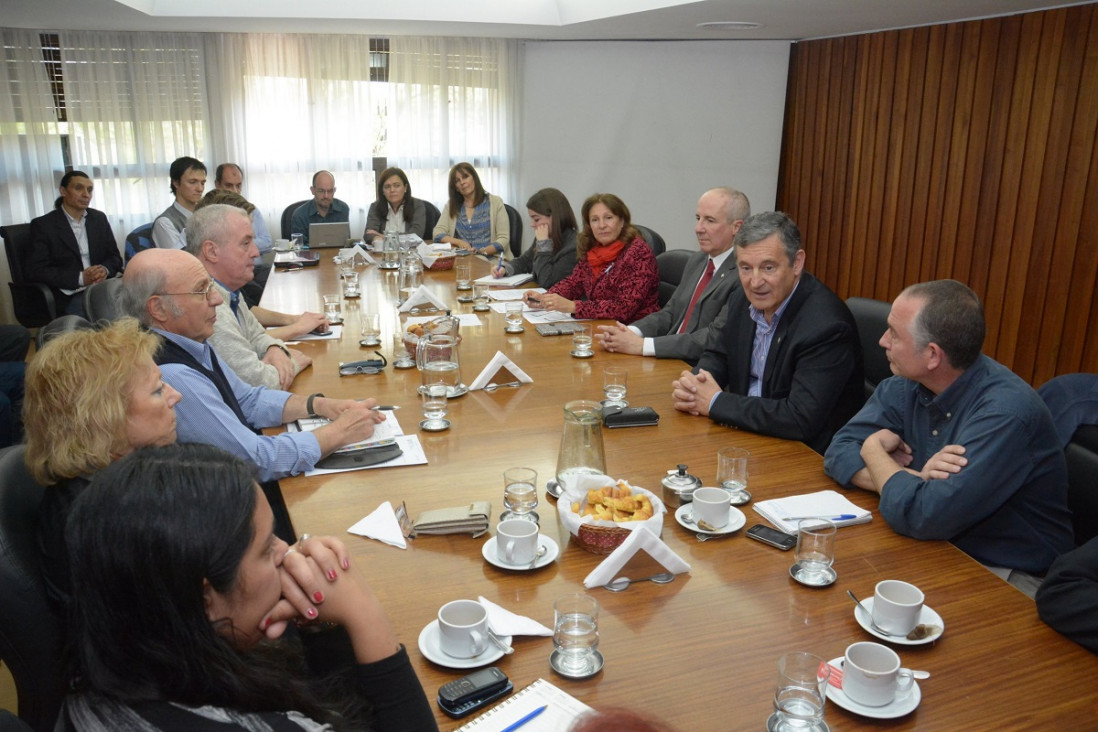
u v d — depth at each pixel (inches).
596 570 56.8
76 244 211.9
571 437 70.6
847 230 205.6
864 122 196.4
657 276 148.9
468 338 128.1
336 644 48.6
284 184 263.7
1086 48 141.8
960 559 62.2
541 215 173.5
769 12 164.2
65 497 55.1
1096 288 143.1
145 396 56.4
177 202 205.5
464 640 48.4
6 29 229.1
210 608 33.9
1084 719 44.4
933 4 146.2
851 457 74.1
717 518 65.0
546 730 43.0
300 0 208.7
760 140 231.5
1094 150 141.6
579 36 246.2
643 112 251.1
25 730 41.0
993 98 161.0
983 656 50.0
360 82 261.7
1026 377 157.9
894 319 71.4
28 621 54.3
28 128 236.5
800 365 91.2
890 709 44.6
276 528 84.6
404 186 246.7
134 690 32.3
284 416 91.3
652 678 47.5
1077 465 79.0
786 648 50.5
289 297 159.8
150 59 243.4
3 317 241.3
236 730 32.1
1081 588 51.6
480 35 251.9
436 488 73.3
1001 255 161.6
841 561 61.7
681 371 111.7
